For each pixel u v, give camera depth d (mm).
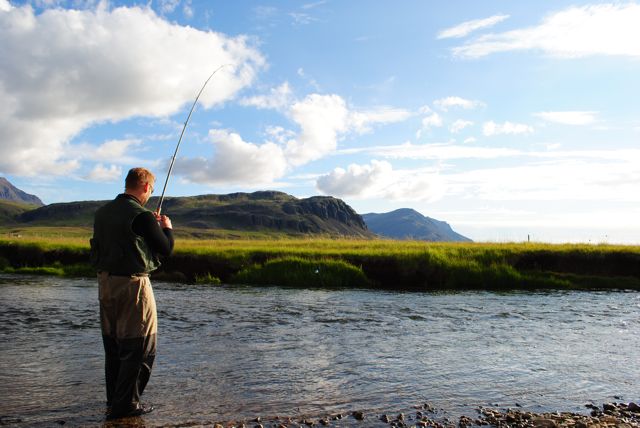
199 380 5973
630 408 5398
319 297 13867
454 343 8188
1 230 186750
